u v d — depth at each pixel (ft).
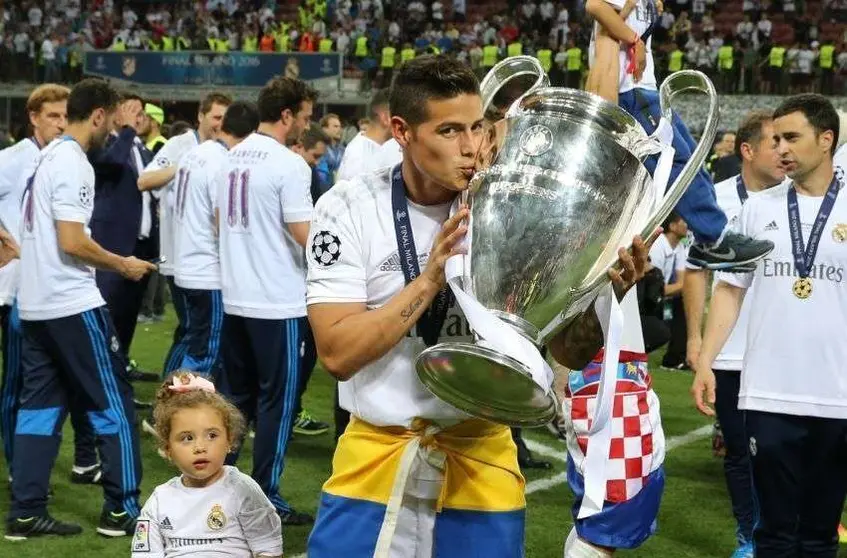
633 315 14.11
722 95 85.87
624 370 14.07
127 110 25.34
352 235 9.27
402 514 9.68
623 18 15.01
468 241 8.44
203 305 24.58
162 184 26.99
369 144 22.16
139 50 100.48
